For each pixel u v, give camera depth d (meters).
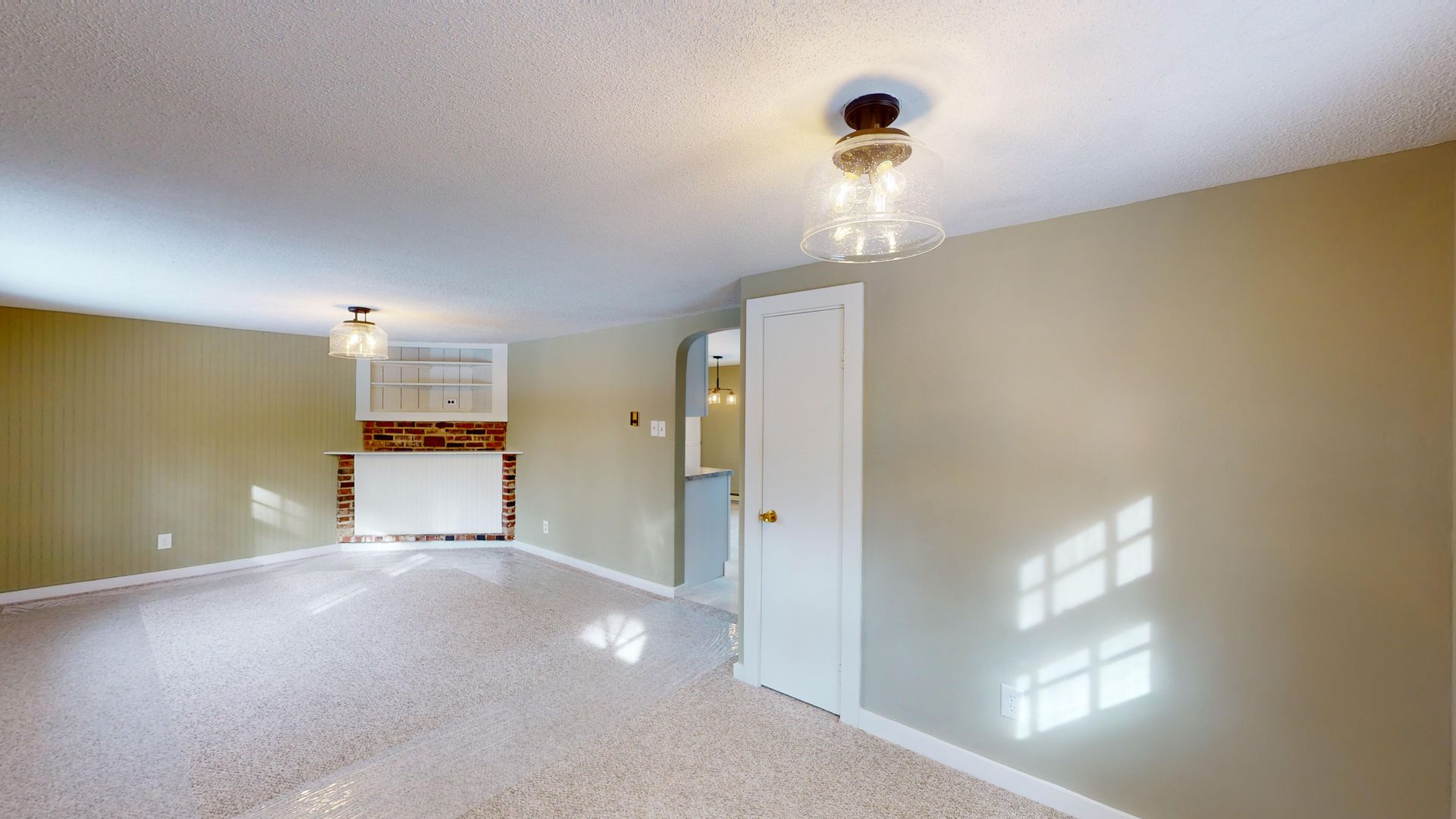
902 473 2.44
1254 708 1.73
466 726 2.54
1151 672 1.89
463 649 3.35
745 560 3.00
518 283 3.14
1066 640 2.04
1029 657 2.12
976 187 1.80
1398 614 1.54
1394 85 1.21
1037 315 2.11
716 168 1.65
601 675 3.05
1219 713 1.78
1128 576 1.93
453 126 1.40
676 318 4.36
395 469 5.65
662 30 1.03
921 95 1.27
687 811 2.02
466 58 1.12
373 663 3.15
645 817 1.99
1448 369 1.49
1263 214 1.72
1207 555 1.80
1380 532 1.56
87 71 1.15
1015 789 2.14
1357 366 1.59
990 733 2.21
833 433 2.66
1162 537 1.87
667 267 2.81
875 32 1.05
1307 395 1.66
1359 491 1.59
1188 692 1.83
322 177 1.70
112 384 4.32
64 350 4.13
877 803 2.07
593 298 3.58
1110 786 1.96
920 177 1.28
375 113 1.34
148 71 1.15
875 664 2.51
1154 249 1.89
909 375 2.42
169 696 2.76
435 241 2.36
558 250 2.50
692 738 2.47
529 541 5.66
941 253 2.33
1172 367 1.86
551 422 5.44
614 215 2.05
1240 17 0.99
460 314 4.17
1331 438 1.62
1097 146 1.52
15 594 4.00
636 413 4.66
